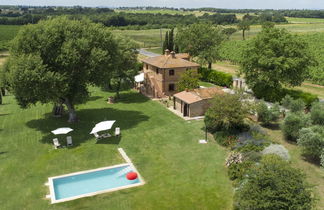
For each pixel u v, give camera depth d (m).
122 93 59.53
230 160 28.61
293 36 49.66
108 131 38.50
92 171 28.48
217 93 37.94
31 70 33.81
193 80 50.44
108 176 27.97
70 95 40.38
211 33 73.56
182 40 76.88
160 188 25.55
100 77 40.16
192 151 32.53
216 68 86.56
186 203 23.42
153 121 42.06
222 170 28.27
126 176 27.47
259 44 49.56
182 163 29.91
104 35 41.78
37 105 51.06
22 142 35.66
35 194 24.98
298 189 18.77
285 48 46.81
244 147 30.89
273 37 48.53
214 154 31.64
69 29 38.94
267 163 20.83
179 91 51.44
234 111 34.19
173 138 36.09
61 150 33.16
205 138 35.84
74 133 38.09
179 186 25.78
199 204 23.27
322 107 36.88
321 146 28.12
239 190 21.20
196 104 43.38
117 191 25.22
